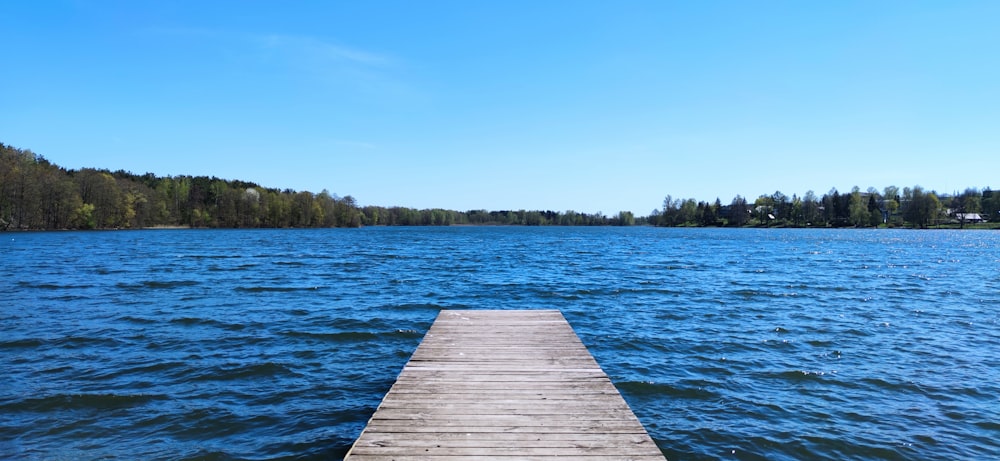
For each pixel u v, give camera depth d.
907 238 90.44
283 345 12.86
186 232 98.19
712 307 18.75
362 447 5.27
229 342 13.07
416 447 5.28
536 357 8.86
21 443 7.46
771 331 14.84
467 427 5.81
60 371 10.62
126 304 18.39
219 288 22.64
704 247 62.16
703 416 8.73
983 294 22.50
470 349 9.41
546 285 24.89
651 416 8.72
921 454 7.46
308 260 39.09
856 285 25.34
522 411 6.31
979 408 9.12
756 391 9.91
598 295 21.66
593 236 105.50
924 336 14.35
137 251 46.16
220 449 7.39
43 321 15.34
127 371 10.68
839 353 12.56
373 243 69.25
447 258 42.75
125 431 7.91
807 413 8.87
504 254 48.66
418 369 8.12
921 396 9.70
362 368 11.16
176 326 14.80
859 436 8.00
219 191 124.19
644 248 60.12
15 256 39.31
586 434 5.63
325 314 16.77
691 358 12.06
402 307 18.33
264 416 8.55
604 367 11.32
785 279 27.75
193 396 9.36
